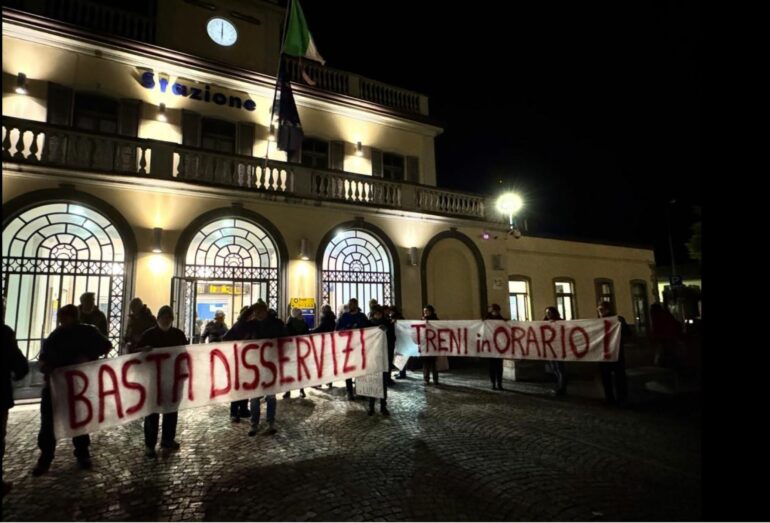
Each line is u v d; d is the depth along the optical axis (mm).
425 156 16047
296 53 12320
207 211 10555
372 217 13023
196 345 5645
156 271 9875
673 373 8484
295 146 11625
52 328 8992
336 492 4258
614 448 5492
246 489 4340
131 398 5098
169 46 11875
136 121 10953
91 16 11055
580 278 18641
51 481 4535
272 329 6723
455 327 9742
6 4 9781
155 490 4324
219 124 12281
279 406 7859
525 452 5359
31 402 8320
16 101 9633
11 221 8695
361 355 7117
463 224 14719
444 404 7922
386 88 15688
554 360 8469
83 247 9391
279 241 11414
